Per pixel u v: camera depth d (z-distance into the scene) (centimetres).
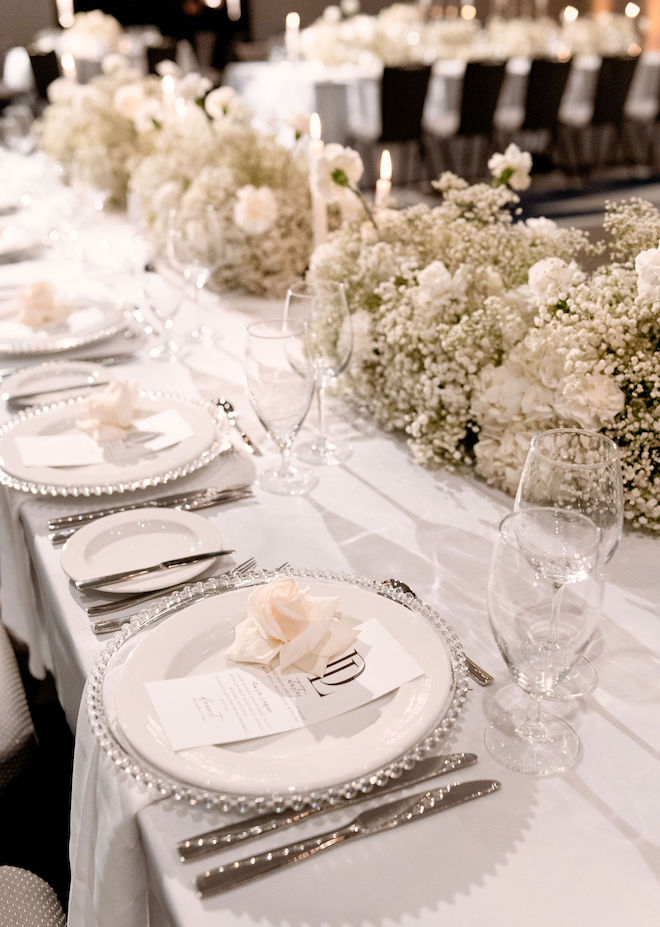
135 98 287
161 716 82
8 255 262
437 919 68
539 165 707
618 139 715
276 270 219
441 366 132
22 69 768
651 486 116
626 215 129
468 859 73
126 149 308
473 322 129
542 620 81
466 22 824
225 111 243
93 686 87
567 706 90
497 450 130
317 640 88
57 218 279
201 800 75
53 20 955
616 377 115
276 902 69
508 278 144
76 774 94
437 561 115
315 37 720
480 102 640
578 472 79
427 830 75
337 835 74
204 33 891
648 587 109
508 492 132
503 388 125
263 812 75
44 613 142
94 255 262
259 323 133
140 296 223
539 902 70
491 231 146
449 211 153
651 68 738
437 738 80
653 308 111
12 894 110
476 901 70
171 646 92
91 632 101
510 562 82
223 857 72
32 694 209
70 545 113
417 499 131
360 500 130
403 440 150
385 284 147
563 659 80
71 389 166
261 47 891
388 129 625
